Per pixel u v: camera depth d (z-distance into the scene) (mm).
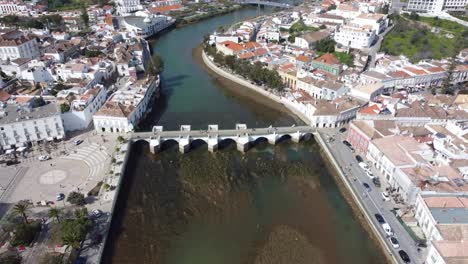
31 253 121938
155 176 170625
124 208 150000
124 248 131500
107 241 132750
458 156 160500
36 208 141750
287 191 161500
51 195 149875
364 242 134375
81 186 155750
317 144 197250
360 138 180875
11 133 179375
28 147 184625
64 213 138500
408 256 122812
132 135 193250
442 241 114750
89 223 126938
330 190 161750
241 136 190750
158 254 129375
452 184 141375
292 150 192375
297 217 146750
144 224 142375
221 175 172125
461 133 179000
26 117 182750
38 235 129250
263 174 173000
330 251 130875
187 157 185125
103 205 144625
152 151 185250
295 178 170250
